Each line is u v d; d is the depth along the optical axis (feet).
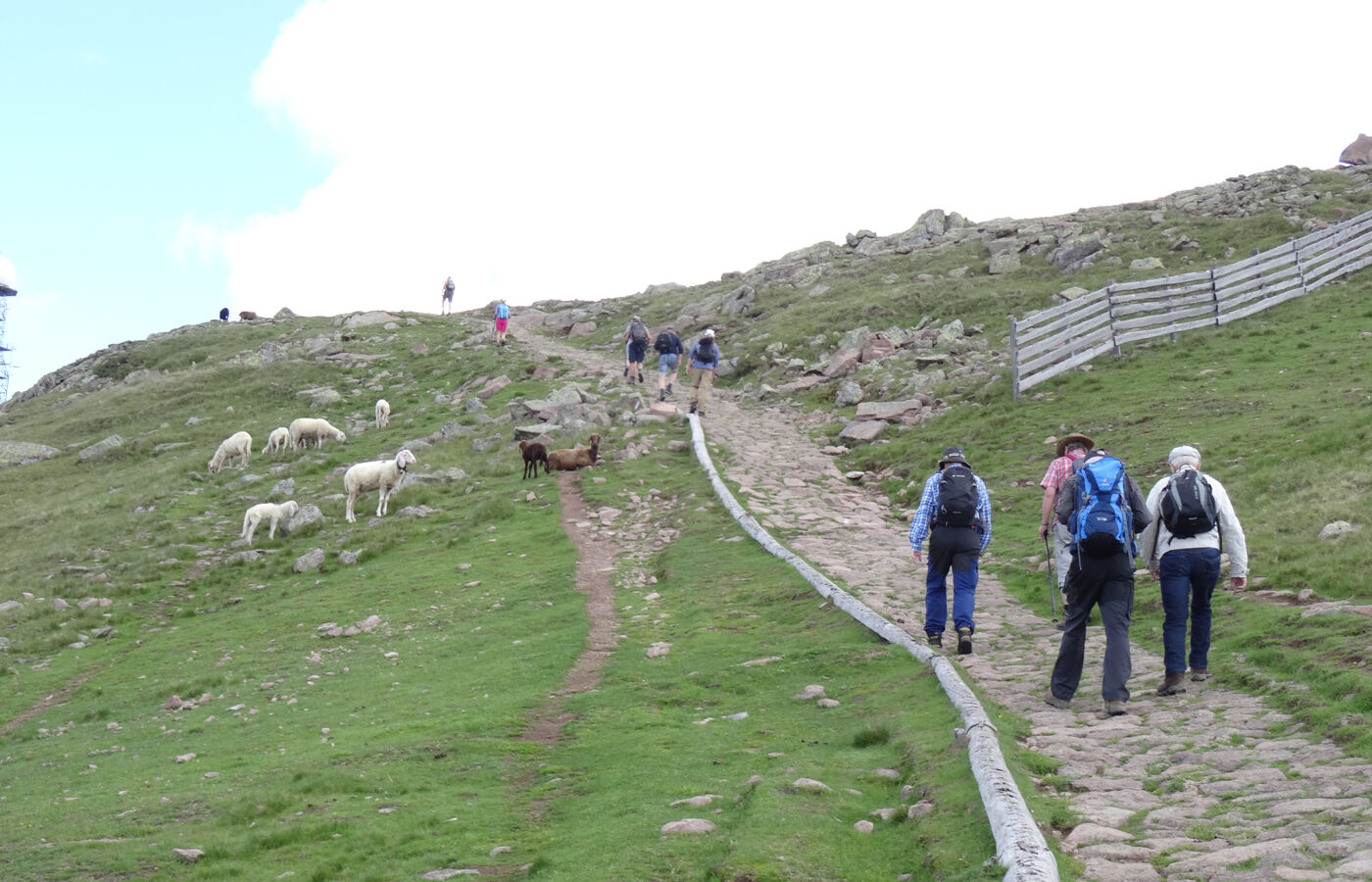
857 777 22.98
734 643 38.99
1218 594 35.37
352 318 199.82
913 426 81.66
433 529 70.08
